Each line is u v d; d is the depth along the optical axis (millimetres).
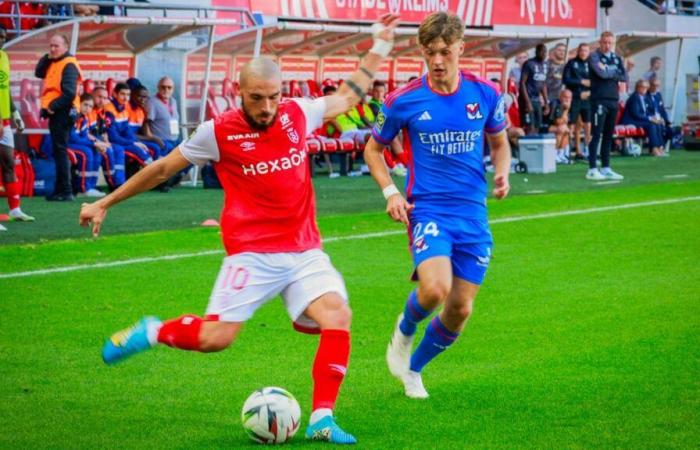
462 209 8109
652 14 40594
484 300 11969
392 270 13969
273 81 6844
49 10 27219
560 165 32438
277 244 7211
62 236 16375
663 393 8148
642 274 13516
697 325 10578
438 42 7941
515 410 7766
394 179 27188
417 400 8094
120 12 28922
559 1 36938
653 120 36375
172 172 7238
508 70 35438
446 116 8078
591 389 8289
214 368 9125
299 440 7086
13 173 18156
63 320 10938
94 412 7805
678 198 22156
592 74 26953
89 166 22641
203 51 25672
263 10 30000
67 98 20844
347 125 28484
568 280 13133
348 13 31406
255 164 7129
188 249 15336
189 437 7195
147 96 24609
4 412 7801
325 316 7113
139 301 11898
